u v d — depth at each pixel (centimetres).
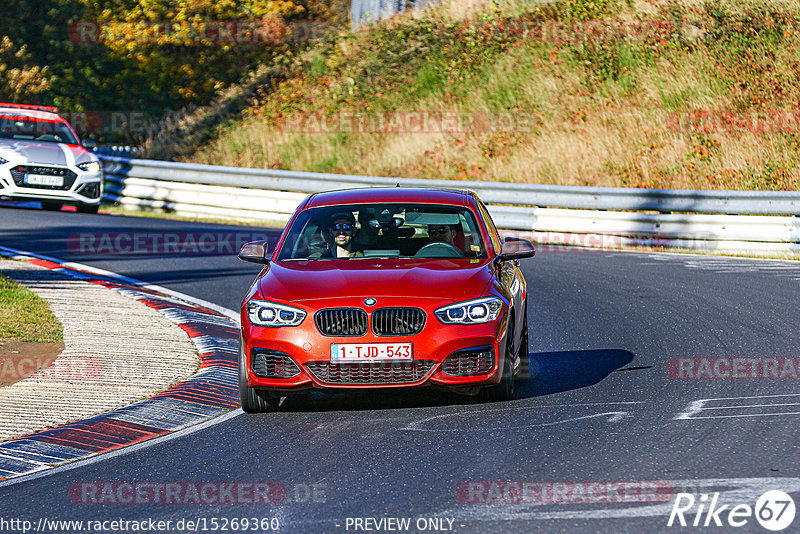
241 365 2780
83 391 2988
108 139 12925
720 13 10606
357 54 11706
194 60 13275
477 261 2939
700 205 6619
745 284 4938
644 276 5353
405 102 10519
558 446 2305
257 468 2241
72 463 2358
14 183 7619
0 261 5628
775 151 8462
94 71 13538
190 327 4034
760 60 9838
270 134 10494
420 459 2247
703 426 2439
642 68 10056
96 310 4291
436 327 2647
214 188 8581
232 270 5684
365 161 9775
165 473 2234
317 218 3159
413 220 3111
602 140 9106
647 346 3619
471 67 10725
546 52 10631
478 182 7575
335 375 2659
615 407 2702
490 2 11919
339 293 2697
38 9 13938
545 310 4481
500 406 2770
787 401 2686
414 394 2970
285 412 2822
